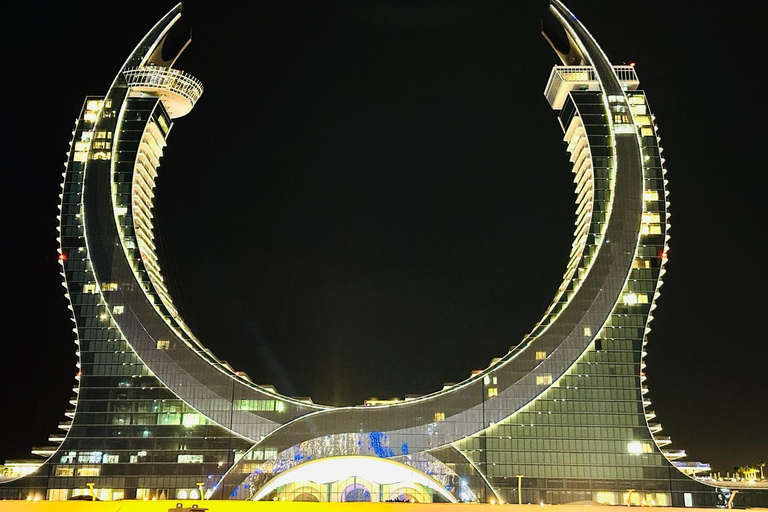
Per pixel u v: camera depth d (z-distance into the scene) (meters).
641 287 158.38
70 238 160.12
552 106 179.50
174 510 87.31
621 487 151.25
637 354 156.12
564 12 173.38
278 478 152.75
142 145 166.00
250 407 155.00
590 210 162.25
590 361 156.12
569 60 178.38
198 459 152.75
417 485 158.62
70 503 91.88
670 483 151.75
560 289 165.12
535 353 156.75
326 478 158.62
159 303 159.25
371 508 96.12
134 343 156.62
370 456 152.62
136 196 164.88
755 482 152.12
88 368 155.88
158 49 178.25
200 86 172.25
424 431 153.88
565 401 154.88
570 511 101.69
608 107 167.00
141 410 154.50
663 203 162.38
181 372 155.88
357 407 155.25
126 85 168.12
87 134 165.62
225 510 93.88
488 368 157.50
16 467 155.75
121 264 159.50
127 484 151.25
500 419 154.00
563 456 152.62
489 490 151.12
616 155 164.12
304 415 154.75
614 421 154.00
